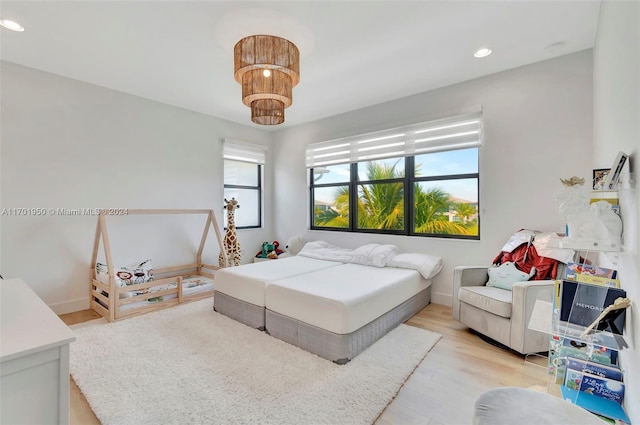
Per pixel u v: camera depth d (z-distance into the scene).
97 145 3.34
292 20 2.16
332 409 1.62
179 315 3.01
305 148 4.83
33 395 0.89
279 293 2.48
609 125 1.74
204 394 1.74
